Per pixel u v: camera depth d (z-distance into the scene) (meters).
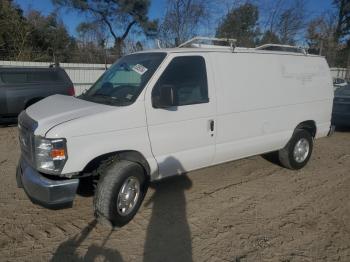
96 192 3.91
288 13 20.25
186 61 4.51
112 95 4.32
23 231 3.96
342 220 4.45
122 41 28.47
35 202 3.75
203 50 4.74
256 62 5.30
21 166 4.06
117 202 3.92
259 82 5.29
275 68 5.55
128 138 3.95
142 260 3.48
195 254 3.60
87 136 3.66
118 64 4.97
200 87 4.60
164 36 19.41
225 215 4.49
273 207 4.78
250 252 3.66
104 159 3.99
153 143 4.18
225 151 4.98
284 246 3.80
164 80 4.26
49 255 3.52
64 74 10.86
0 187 5.21
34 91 10.03
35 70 10.23
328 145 8.61
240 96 5.02
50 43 27.84
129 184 4.05
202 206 4.73
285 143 5.98
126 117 3.91
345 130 10.67
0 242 3.73
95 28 32.00
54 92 10.41
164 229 4.09
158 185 5.45
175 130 4.35
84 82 18.52
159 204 4.75
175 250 3.66
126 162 4.00
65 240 3.80
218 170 6.26
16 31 23.48
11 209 4.49
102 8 32.38
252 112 5.21
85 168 3.94
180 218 4.37
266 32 20.58
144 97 4.06
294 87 5.85
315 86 6.25
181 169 4.56
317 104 6.30
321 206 4.85
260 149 5.52
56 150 3.51
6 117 9.73
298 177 6.04
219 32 20.25
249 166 6.55
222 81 4.82
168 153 4.36
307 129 6.43
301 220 4.41
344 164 6.92
